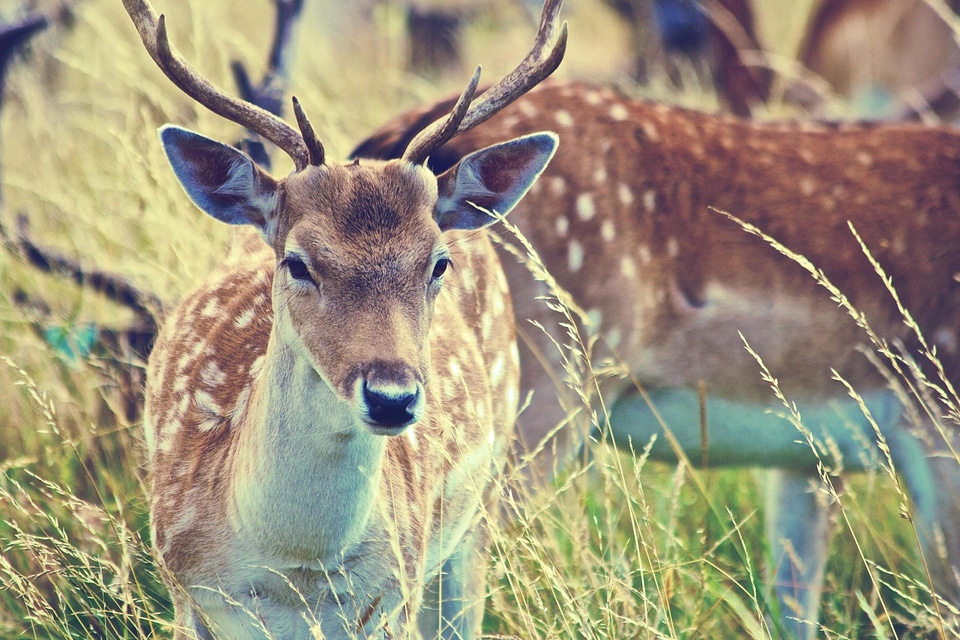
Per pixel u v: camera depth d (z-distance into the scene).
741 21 16.45
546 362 8.73
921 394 9.46
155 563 7.04
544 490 8.70
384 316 6.19
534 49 7.25
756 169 9.32
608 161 8.84
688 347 9.12
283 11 11.28
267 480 6.44
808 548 9.84
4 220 10.51
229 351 7.31
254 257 8.09
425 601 8.27
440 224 7.14
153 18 6.83
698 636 8.30
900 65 16.97
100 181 11.26
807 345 9.27
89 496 8.97
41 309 10.30
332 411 6.31
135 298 10.07
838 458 8.24
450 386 7.68
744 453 9.59
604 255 8.73
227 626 6.80
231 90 11.40
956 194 9.62
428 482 7.27
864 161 9.60
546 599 7.98
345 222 6.36
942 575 9.30
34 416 9.45
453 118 6.64
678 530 9.41
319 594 6.73
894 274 9.41
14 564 8.54
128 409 9.62
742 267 9.09
